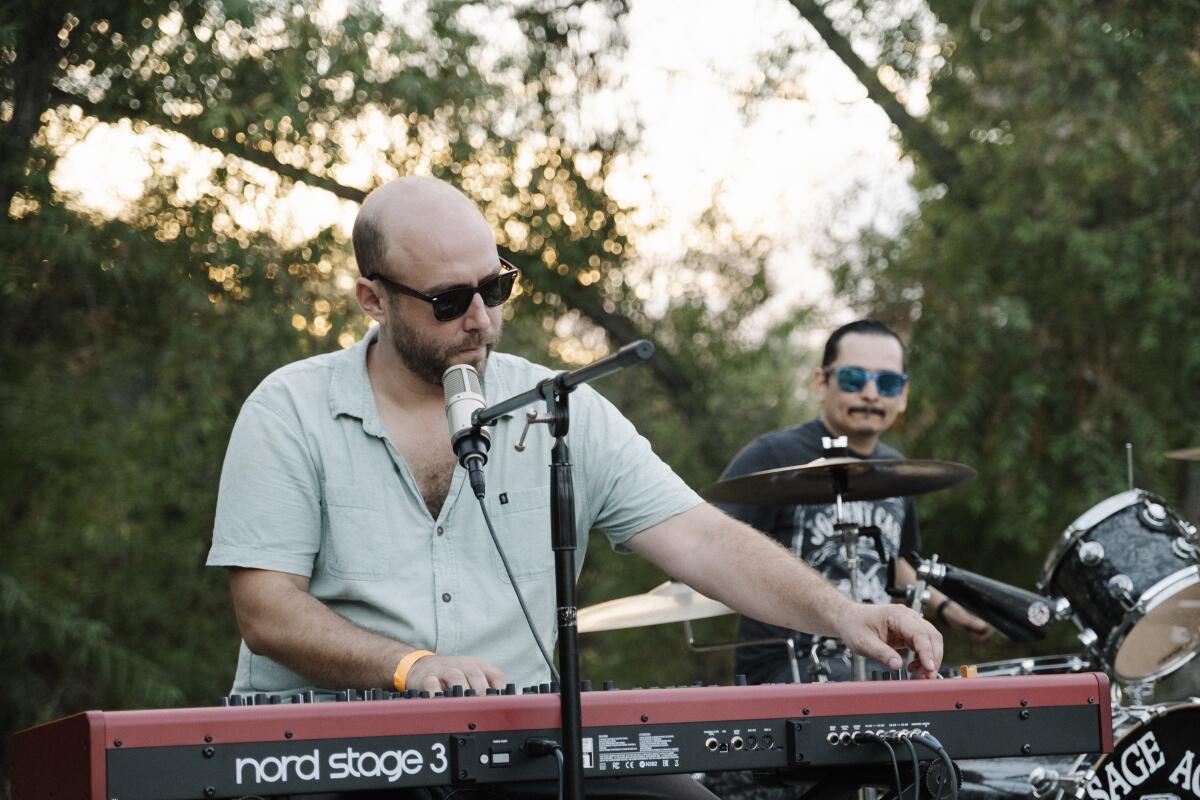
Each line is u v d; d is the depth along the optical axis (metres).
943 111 7.94
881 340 4.78
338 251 7.89
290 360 7.62
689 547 2.79
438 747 2.03
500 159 8.10
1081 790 3.65
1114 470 7.14
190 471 7.70
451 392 2.32
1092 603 4.05
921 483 4.14
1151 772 3.67
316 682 2.54
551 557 2.83
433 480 2.80
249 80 7.11
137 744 1.89
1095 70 6.97
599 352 9.38
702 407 9.45
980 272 7.42
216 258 7.25
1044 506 7.26
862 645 2.45
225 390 7.64
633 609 4.27
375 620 2.74
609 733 2.10
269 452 2.73
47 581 7.34
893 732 2.20
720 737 2.14
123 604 7.95
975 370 7.51
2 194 6.46
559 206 8.72
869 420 4.76
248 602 2.66
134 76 6.73
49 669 7.34
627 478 2.86
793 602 2.60
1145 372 7.24
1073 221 7.20
